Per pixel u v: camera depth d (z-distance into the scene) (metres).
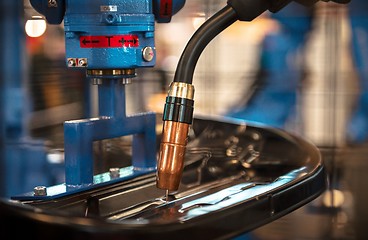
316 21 2.41
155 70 2.21
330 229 1.82
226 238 0.58
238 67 2.52
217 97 2.54
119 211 0.71
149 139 0.85
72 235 0.51
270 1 0.69
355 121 2.39
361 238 1.83
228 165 0.97
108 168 0.94
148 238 0.52
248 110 2.53
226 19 0.68
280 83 2.48
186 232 0.54
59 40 2.14
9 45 2.24
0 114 2.12
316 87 2.44
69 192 0.73
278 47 2.47
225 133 1.16
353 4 2.37
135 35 0.76
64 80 2.13
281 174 0.89
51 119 2.06
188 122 0.66
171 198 0.76
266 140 1.09
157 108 2.02
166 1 0.78
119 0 0.75
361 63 2.39
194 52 0.67
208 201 0.66
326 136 2.39
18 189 1.51
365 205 1.92
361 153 2.21
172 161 0.65
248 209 0.61
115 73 0.78
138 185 0.79
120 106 0.81
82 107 2.11
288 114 2.48
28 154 1.53
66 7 0.75
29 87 2.18
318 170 0.80
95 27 0.75
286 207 0.68
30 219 0.52
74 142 0.76
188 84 0.66
